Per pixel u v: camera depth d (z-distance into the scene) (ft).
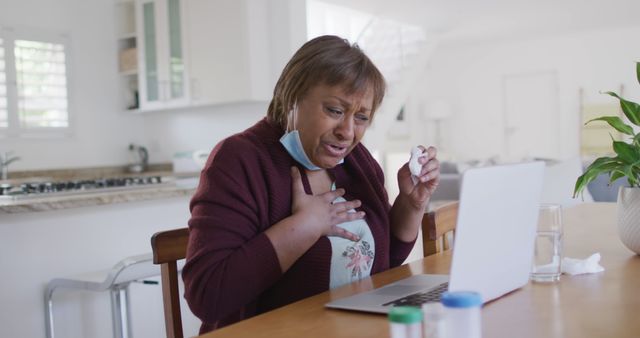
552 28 28.43
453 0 21.29
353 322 3.04
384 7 22.02
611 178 4.84
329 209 3.96
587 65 30.01
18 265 8.17
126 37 16.47
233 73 13.94
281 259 3.68
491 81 32.86
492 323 2.94
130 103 16.90
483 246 3.13
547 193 8.67
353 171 4.62
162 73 15.30
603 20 26.78
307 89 3.93
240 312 4.18
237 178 3.87
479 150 33.42
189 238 3.87
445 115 32.42
